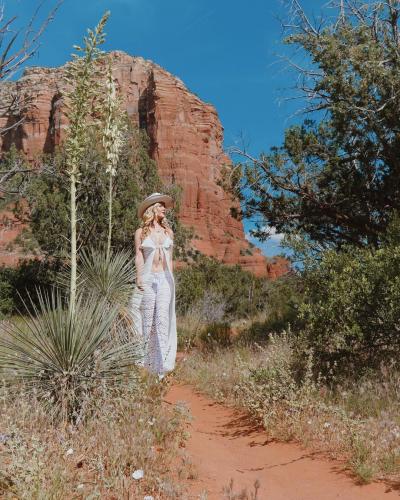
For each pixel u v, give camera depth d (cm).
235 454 507
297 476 444
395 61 1114
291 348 764
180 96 11125
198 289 2528
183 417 498
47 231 2598
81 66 541
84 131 550
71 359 483
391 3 1124
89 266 723
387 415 531
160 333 644
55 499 301
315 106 1276
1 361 490
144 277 666
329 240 1353
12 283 2555
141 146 3153
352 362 727
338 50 1130
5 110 884
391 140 1158
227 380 806
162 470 392
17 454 332
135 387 511
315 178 1280
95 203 2606
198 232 10381
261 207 1307
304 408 571
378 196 1230
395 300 692
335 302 725
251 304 2659
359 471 421
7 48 750
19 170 1240
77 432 421
